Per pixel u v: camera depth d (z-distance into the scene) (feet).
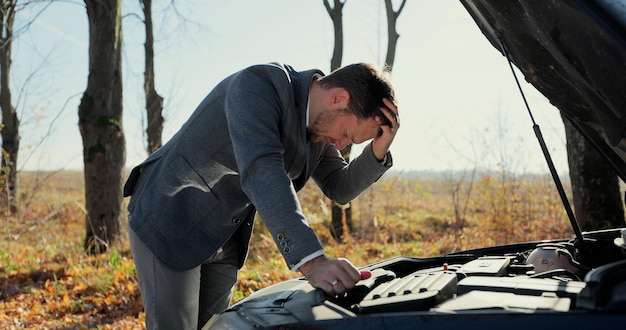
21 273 24.94
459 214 30.14
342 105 6.50
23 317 18.60
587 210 17.98
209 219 7.36
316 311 4.69
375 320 4.18
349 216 34.19
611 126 5.57
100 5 28.84
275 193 5.76
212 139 7.06
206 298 8.29
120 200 29.66
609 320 3.70
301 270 5.52
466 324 3.96
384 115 6.59
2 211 40.88
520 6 5.52
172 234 7.20
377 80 6.48
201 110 7.24
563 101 6.56
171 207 7.25
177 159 7.32
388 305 4.55
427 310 4.46
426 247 28.60
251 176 5.96
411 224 38.04
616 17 4.41
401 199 42.09
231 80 7.04
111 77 29.30
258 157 5.99
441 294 4.67
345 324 4.25
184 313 7.36
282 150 6.25
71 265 24.85
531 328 3.82
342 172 8.09
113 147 29.32
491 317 3.93
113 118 29.40
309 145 7.30
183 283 7.29
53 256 28.86
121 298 19.71
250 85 6.43
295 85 6.77
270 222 5.68
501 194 28.30
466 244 26.04
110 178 29.30
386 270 6.10
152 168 7.64
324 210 20.36
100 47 29.07
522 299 4.38
